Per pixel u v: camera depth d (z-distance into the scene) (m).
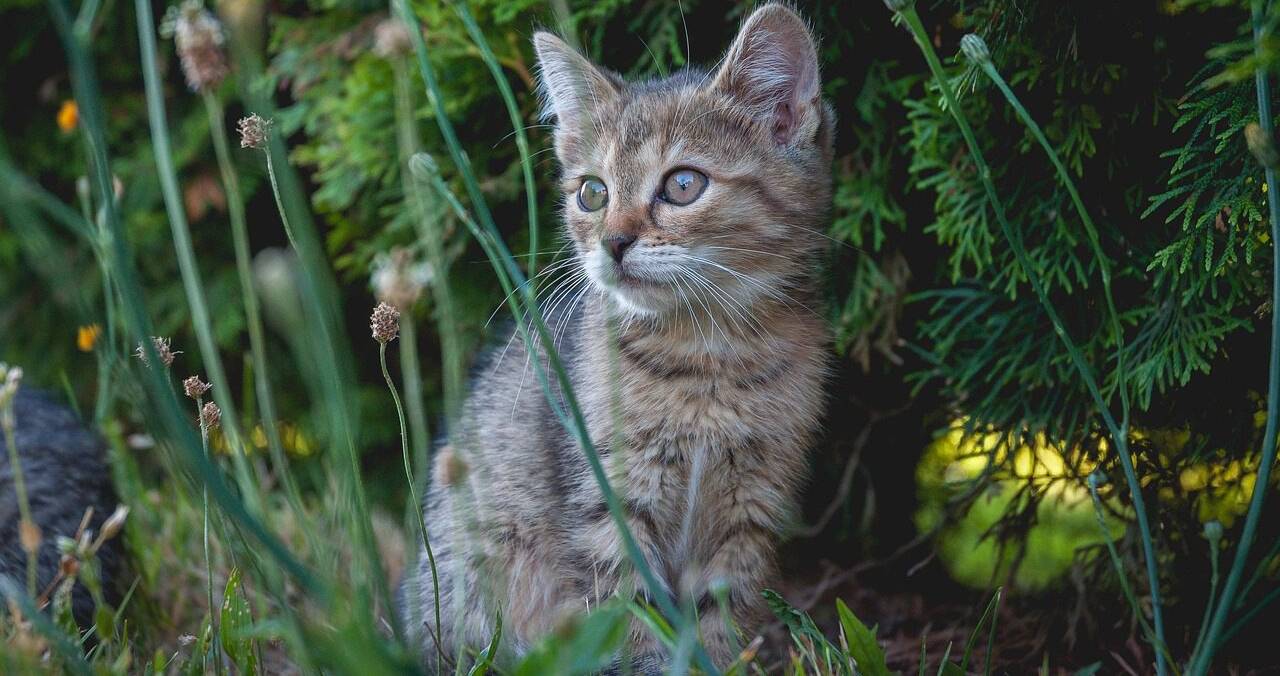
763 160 0.79
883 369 0.90
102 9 0.98
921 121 0.81
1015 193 0.80
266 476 0.94
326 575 0.71
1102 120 0.78
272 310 0.71
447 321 0.68
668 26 0.88
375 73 0.90
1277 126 0.73
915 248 0.88
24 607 0.67
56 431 0.80
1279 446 0.79
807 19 0.83
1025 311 0.82
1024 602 0.87
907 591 0.93
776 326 0.79
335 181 0.94
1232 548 0.80
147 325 0.65
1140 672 0.80
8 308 1.05
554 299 0.84
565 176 0.82
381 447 1.02
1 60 1.04
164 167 0.67
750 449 0.78
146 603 0.80
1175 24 0.77
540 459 0.79
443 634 0.79
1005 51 0.78
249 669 0.71
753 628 0.79
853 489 0.94
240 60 0.68
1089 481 0.71
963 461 0.89
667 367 0.78
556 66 0.82
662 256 0.77
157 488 0.96
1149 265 0.76
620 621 0.65
